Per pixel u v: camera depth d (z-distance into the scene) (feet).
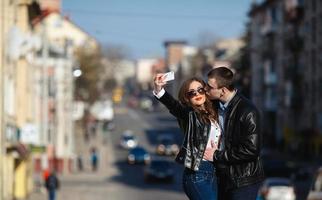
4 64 115.44
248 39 365.81
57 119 226.79
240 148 24.71
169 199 144.66
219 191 25.32
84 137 328.29
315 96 261.65
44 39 168.45
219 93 25.23
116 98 529.04
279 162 169.48
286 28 294.25
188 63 612.29
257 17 345.31
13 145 125.80
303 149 261.24
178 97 25.72
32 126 142.20
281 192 119.96
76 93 314.55
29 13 151.02
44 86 169.48
